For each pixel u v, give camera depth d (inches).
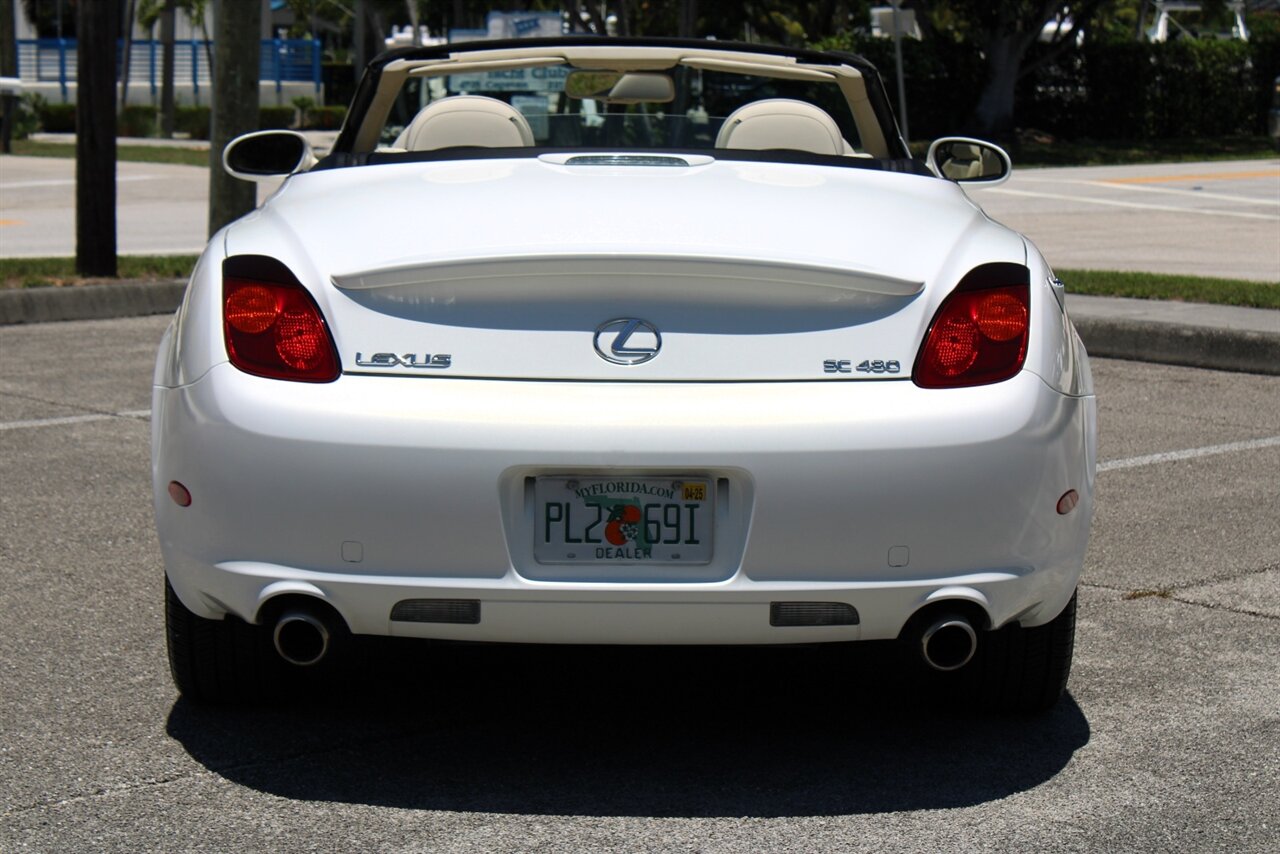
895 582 119.6
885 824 120.3
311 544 119.1
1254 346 345.4
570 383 119.2
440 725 141.0
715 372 119.6
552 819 121.0
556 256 118.0
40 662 156.6
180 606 137.5
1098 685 152.6
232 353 121.6
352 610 120.2
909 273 122.1
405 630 121.0
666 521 119.3
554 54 179.0
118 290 432.5
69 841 116.1
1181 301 407.5
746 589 118.7
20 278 440.5
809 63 180.5
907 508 118.5
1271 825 120.3
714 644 122.8
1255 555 200.7
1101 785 128.2
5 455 253.1
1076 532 126.6
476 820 120.7
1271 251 571.5
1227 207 757.9
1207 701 148.2
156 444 128.2
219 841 116.4
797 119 171.0
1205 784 128.4
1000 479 119.8
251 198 479.8
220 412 120.1
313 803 123.7
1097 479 242.7
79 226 453.4
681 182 138.4
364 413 117.9
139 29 1863.9
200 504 121.6
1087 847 116.3
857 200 135.9
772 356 120.1
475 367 119.5
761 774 130.3
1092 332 369.4
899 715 144.3
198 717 142.1
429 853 114.7
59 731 138.3
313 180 145.1
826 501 117.8
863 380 120.1
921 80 1376.7
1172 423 286.7
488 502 117.1
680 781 128.8
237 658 139.4
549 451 116.6
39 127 1414.9
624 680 153.6
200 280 128.2
